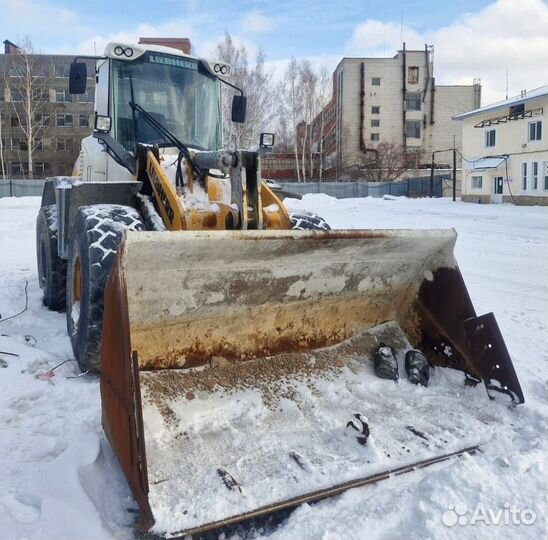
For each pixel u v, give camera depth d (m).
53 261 5.41
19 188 32.81
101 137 4.52
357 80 52.28
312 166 45.28
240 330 3.22
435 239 3.37
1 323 5.10
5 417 3.20
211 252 2.74
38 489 2.49
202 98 5.15
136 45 4.76
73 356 4.16
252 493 2.32
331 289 3.41
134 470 2.23
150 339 2.96
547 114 23.89
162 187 3.80
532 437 2.84
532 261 8.88
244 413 2.91
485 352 3.25
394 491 2.41
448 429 2.90
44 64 49.91
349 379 3.33
